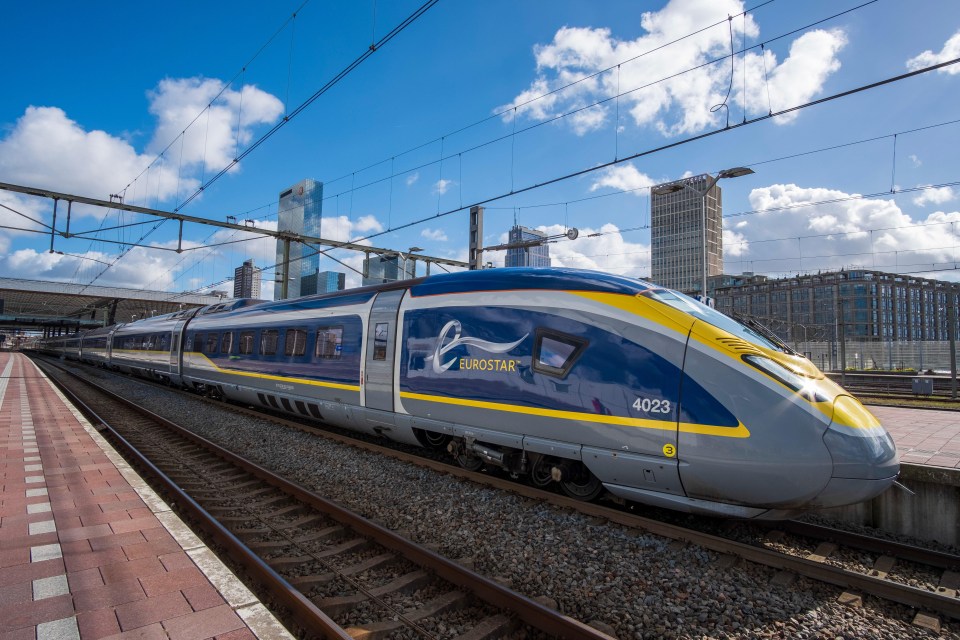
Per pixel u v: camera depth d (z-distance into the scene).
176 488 6.84
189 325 17.69
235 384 13.86
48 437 9.50
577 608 4.09
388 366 8.52
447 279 7.99
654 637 3.76
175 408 15.23
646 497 5.64
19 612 3.42
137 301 54.75
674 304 5.77
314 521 6.00
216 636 3.18
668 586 4.39
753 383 5.01
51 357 65.75
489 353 6.93
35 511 5.37
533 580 4.53
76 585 3.79
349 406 9.36
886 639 3.78
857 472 4.66
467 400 7.13
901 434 9.45
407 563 4.86
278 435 10.86
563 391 6.10
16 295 51.22
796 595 4.28
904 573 4.90
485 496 6.55
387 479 7.48
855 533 5.91
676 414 5.27
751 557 4.84
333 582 4.53
